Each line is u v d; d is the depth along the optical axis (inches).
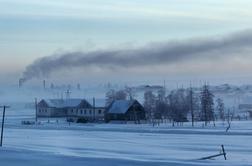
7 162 1376.7
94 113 6048.2
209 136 3053.6
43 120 5654.5
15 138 2962.6
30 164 1338.6
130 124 4798.2
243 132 3331.7
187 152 2097.7
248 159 1755.7
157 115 5851.4
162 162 1391.5
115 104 5502.0
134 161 1401.3
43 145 2450.8
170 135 3174.2
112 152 2076.8
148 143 2583.7
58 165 1323.8
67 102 6471.5
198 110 6456.7
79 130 3804.1
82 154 1866.4
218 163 1439.5
